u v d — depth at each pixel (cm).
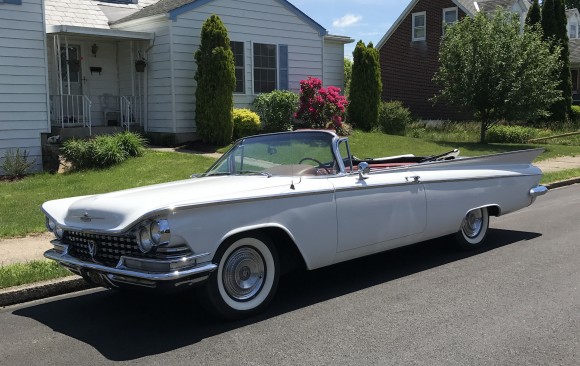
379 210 569
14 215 922
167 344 438
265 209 482
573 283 560
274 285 502
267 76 1888
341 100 1866
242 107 1827
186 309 525
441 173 643
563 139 2344
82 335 465
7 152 1398
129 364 402
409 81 3228
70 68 1711
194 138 1717
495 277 589
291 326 467
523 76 2088
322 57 2053
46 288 582
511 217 946
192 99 1705
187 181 554
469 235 707
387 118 2353
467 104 2175
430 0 3081
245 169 587
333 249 534
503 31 2142
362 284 581
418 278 595
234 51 1794
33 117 1452
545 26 2700
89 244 481
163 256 432
